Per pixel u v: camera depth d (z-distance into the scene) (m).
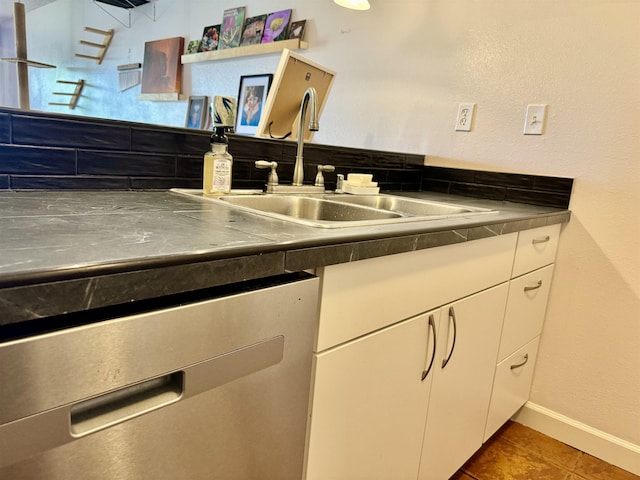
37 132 0.95
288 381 0.67
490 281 1.24
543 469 1.51
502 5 1.65
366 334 0.85
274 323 0.63
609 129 1.48
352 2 1.66
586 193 1.55
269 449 0.67
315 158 1.55
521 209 1.47
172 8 2.59
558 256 1.63
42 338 0.41
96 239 0.56
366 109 2.07
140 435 0.50
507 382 1.51
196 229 0.69
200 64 2.50
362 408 0.89
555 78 1.57
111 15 2.50
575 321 1.63
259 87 2.19
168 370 0.51
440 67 1.83
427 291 0.99
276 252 0.62
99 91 2.49
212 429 0.58
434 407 1.13
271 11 2.24
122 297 0.47
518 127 1.67
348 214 1.25
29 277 0.40
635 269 1.48
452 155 1.85
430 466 1.19
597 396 1.61
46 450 0.43
